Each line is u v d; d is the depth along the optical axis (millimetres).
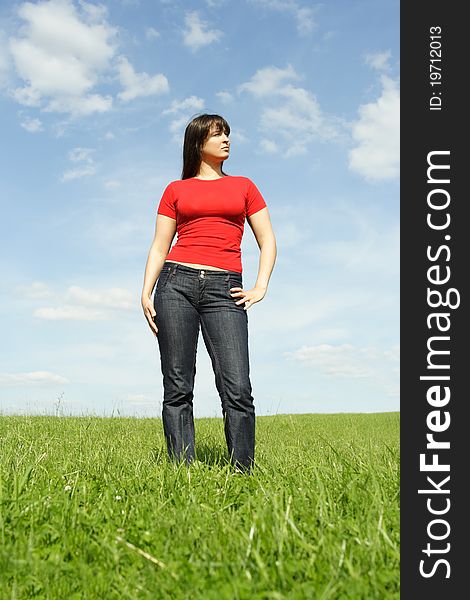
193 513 2996
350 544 2461
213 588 2164
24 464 4375
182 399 4574
